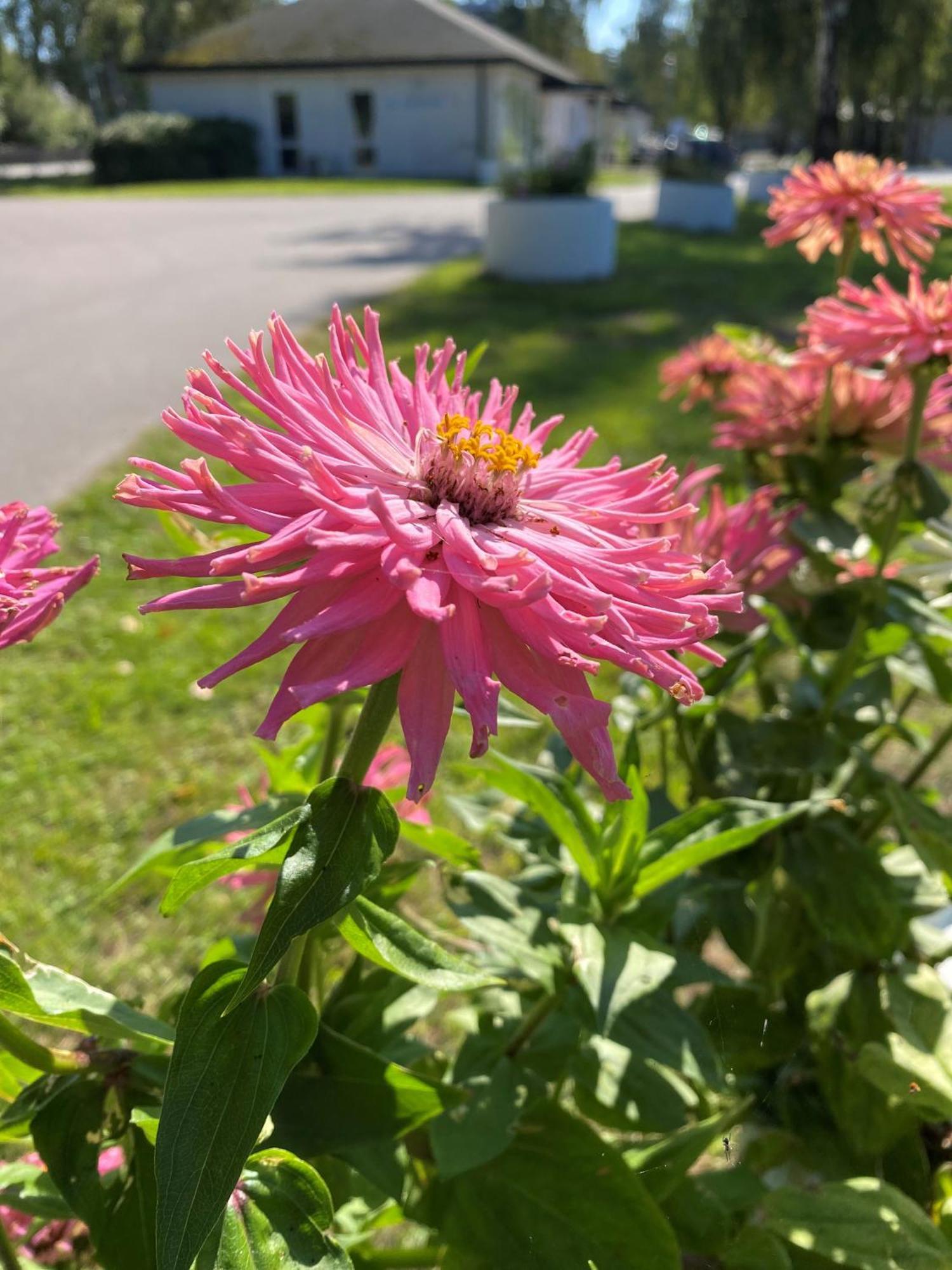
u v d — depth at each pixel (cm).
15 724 380
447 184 2762
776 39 2181
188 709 390
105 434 664
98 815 333
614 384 757
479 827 179
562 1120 137
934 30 2066
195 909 294
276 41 3116
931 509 173
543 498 114
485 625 92
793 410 197
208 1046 94
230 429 90
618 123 5053
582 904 132
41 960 275
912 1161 159
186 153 2950
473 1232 133
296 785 158
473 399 124
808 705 193
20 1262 130
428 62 2922
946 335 153
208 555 89
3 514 111
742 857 183
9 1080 125
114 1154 145
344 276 1264
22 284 1233
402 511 94
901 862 192
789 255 1416
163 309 1065
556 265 1217
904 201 180
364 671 85
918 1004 163
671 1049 128
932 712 348
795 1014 194
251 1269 97
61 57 4584
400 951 99
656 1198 143
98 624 445
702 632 90
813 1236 141
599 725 86
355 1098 117
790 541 201
